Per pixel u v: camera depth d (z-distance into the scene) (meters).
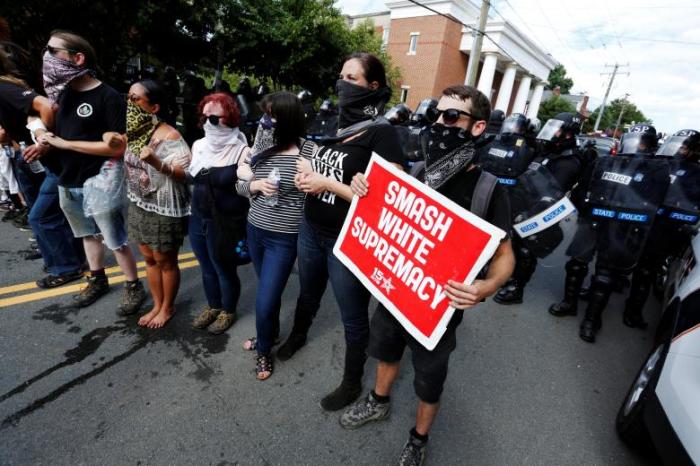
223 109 2.04
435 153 1.40
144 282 3.14
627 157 2.86
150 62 8.78
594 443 2.03
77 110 2.33
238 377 2.22
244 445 1.79
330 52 11.89
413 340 1.57
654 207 2.71
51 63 2.21
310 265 2.04
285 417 1.97
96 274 2.82
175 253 2.48
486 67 21.70
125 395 2.00
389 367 1.83
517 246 3.51
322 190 1.73
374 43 17.30
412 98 22.53
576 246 3.19
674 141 3.23
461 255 1.29
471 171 1.41
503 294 3.61
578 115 3.39
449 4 20.42
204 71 10.49
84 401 1.94
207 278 2.55
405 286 1.50
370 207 1.66
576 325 3.33
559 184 3.26
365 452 1.82
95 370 2.16
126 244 2.63
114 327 2.55
